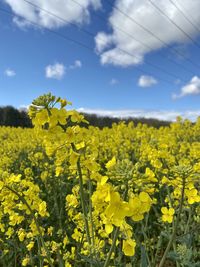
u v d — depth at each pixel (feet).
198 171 9.05
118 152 32.53
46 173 22.49
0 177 10.46
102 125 83.56
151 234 18.34
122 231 7.29
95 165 9.23
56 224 18.79
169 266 16.17
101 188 6.82
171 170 8.81
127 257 16.08
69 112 8.59
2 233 16.05
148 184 7.17
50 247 12.31
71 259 14.25
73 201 12.72
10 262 15.28
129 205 6.52
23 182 11.32
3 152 39.04
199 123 41.73
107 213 6.46
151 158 14.87
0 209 13.78
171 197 14.02
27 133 55.11
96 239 11.72
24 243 14.92
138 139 39.22
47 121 8.31
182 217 14.94
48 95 8.44
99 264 9.18
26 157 37.19
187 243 10.87
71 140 8.50
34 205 11.54
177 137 39.60
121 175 7.03
